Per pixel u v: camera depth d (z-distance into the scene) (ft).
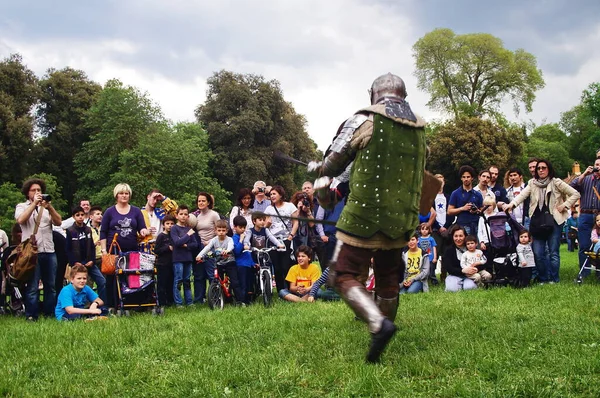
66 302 26.21
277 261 32.17
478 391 11.83
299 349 15.88
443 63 176.65
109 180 137.90
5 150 127.03
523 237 30.55
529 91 175.52
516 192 35.42
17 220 27.27
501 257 30.76
